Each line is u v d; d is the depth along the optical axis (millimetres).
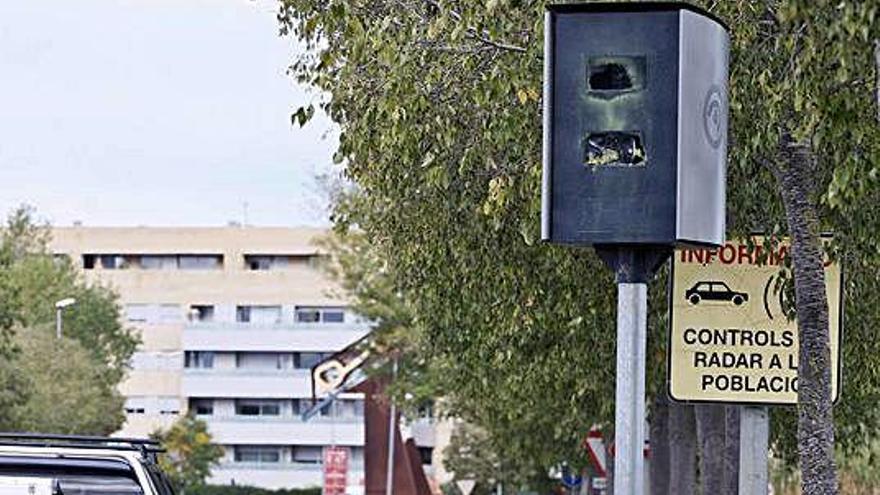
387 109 22484
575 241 15195
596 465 54219
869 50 16547
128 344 180375
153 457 27375
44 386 128125
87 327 177125
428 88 22547
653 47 15133
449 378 59000
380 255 43281
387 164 28750
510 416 51281
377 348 85188
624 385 15336
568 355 36625
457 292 35250
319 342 199250
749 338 24453
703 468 35281
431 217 30266
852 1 15812
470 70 22172
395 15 22031
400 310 82938
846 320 27406
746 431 25016
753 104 20250
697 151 15234
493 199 23922
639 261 15398
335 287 133500
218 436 199250
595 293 31547
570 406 42812
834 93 17375
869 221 21922
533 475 86375
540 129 23250
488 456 106562
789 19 16391
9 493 26141
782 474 53094
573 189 15211
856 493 50188
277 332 199875
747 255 24359
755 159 21750
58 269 181875
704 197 15344
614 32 15195
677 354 24609
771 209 23797
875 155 18172
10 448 26266
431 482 153750
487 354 40844
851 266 25094
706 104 15375
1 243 121938
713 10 19297
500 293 32469
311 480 197250
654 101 15133
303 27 24875
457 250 30719
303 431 197750
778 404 24453
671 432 41250
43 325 150625
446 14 20953
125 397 170875
